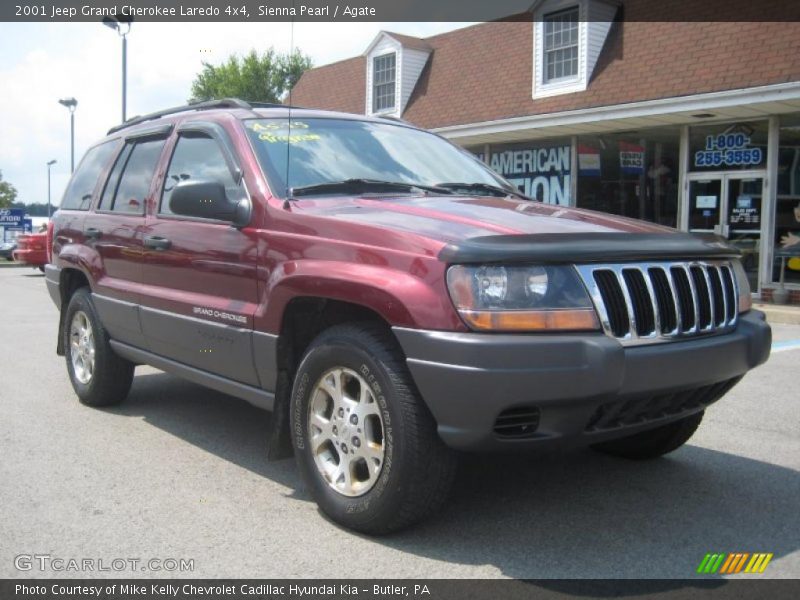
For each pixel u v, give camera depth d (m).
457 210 3.64
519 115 15.33
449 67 18.11
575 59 14.78
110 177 5.47
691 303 3.33
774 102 11.60
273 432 3.77
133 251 4.82
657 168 14.55
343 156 4.33
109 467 4.26
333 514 3.41
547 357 2.87
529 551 3.21
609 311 3.04
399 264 3.13
